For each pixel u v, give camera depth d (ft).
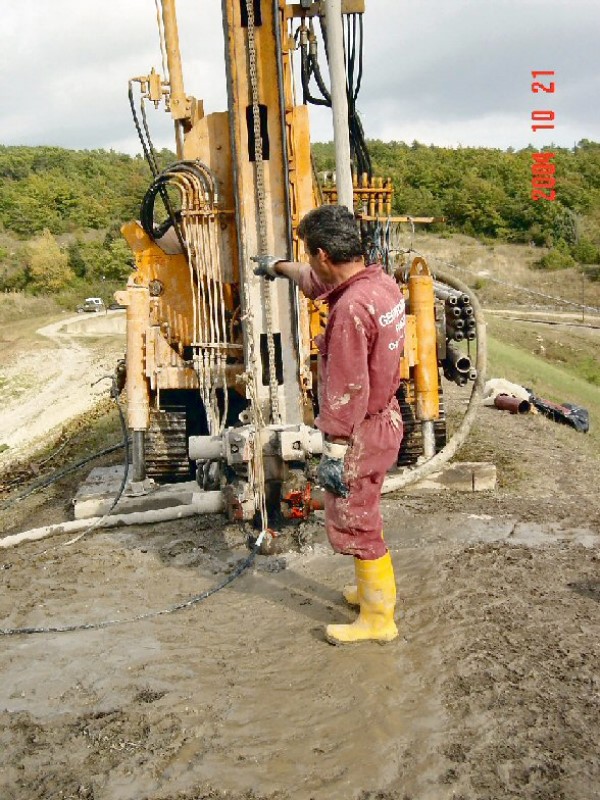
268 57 20.18
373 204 24.97
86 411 65.16
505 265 200.34
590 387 77.00
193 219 21.52
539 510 20.03
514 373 66.69
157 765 9.67
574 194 269.44
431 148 328.08
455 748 9.70
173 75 21.74
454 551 16.24
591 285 177.78
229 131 21.34
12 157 392.88
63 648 13.01
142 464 21.98
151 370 21.61
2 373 102.83
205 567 16.66
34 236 296.30
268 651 12.48
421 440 25.55
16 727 10.66
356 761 9.57
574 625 12.70
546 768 9.25
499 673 11.28
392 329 11.13
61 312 216.33
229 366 21.63
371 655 11.98
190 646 12.84
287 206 20.48
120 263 249.14
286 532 18.11
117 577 16.43
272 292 20.52
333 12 19.83
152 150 22.59
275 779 9.33
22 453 51.34
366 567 12.14
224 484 20.54
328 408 11.08
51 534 19.98
